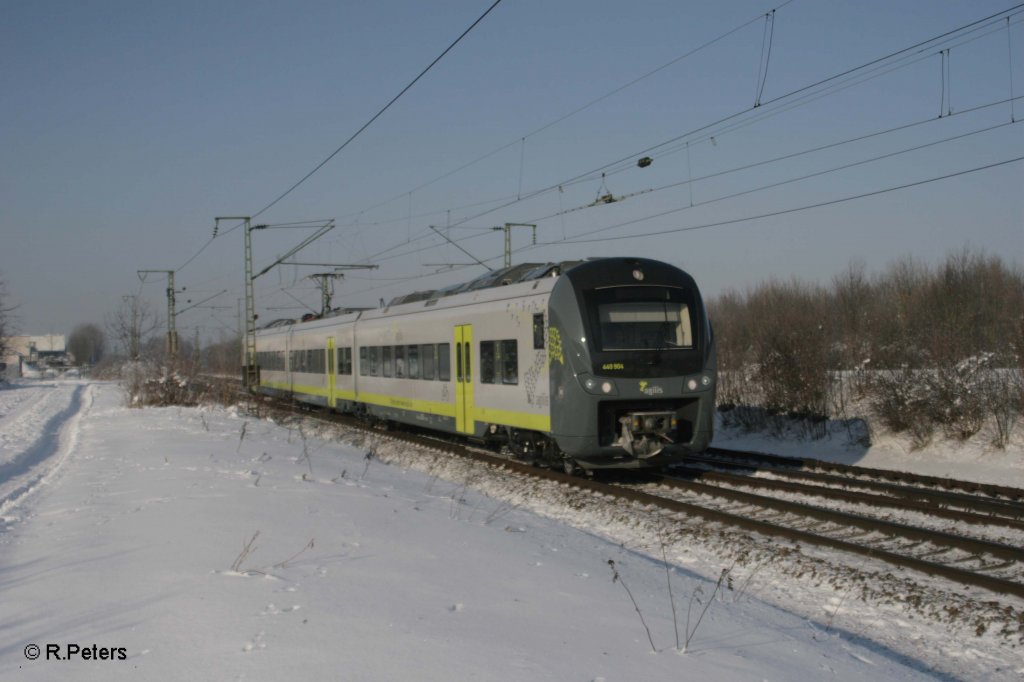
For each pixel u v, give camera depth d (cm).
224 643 495
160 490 1088
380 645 496
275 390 3391
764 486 1276
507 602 611
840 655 564
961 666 580
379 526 866
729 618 634
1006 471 1380
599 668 477
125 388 3525
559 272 1351
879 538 916
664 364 1237
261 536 788
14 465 1720
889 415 1702
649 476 1410
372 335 2173
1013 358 1562
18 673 456
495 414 1468
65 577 658
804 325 2027
